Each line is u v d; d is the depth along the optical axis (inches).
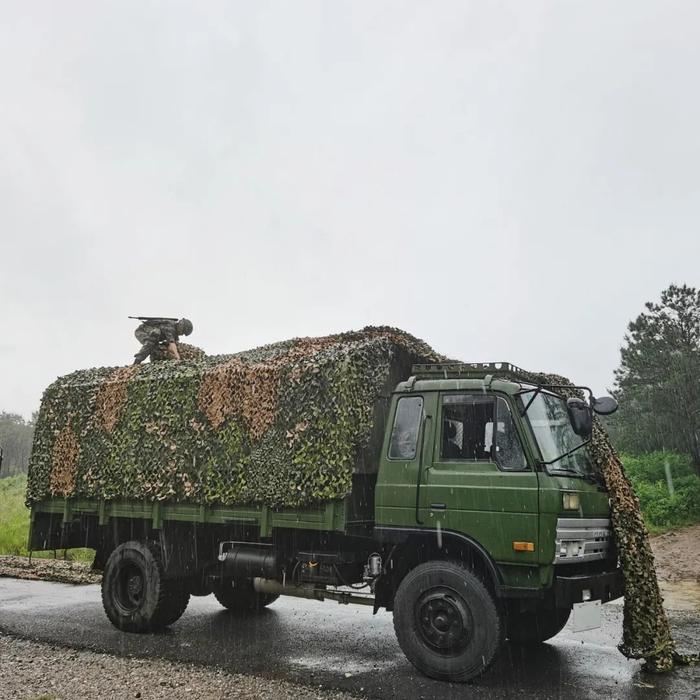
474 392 260.8
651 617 256.1
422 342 323.3
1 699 216.4
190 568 327.6
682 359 812.6
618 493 266.5
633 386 896.3
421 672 248.4
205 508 313.6
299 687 232.2
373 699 220.8
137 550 325.1
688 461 804.6
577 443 276.1
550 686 234.7
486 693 226.8
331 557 285.1
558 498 236.1
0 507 986.1
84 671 248.8
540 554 233.5
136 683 234.2
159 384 343.3
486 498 245.4
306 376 287.9
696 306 842.8
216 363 343.9
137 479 337.1
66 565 566.3
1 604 392.8
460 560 253.6
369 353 288.7
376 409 289.6
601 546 261.3
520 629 290.7
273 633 317.7
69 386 385.4
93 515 369.4
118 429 353.4
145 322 441.7
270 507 290.0
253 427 301.0
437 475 257.3
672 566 520.1
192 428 323.3
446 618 243.3
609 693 225.9
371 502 288.5
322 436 277.9
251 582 361.1
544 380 299.3
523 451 244.7
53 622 339.3
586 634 319.6
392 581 272.4
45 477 380.2
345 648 288.5
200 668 255.0
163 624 320.8
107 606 328.2
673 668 255.4
